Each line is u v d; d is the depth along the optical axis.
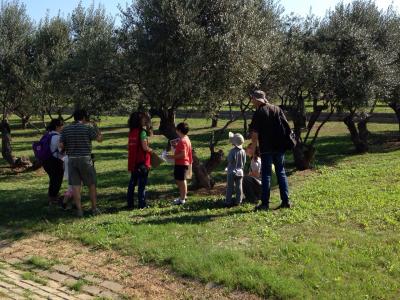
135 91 11.59
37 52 17.42
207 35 10.31
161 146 23.38
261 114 8.81
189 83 10.52
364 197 9.60
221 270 6.02
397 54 16.50
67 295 5.88
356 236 7.08
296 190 11.06
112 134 30.88
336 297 5.17
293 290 5.35
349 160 16.53
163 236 7.57
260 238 7.27
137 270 6.50
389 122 29.84
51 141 10.56
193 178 13.24
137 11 10.80
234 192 10.71
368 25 16.20
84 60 11.56
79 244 7.77
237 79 10.64
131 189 10.14
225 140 24.91
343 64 13.66
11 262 7.19
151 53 10.34
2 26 16.84
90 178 9.62
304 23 15.15
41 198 11.58
